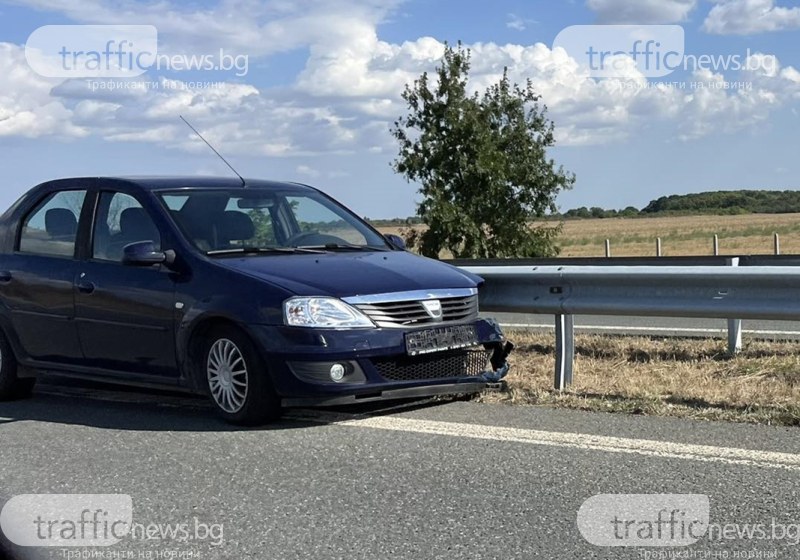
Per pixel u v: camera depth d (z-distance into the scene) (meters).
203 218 7.02
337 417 6.51
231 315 6.25
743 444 5.43
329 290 6.17
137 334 6.86
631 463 5.14
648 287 7.09
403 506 4.58
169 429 6.41
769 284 6.67
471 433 5.92
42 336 7.51
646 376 7.58
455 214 23.47
